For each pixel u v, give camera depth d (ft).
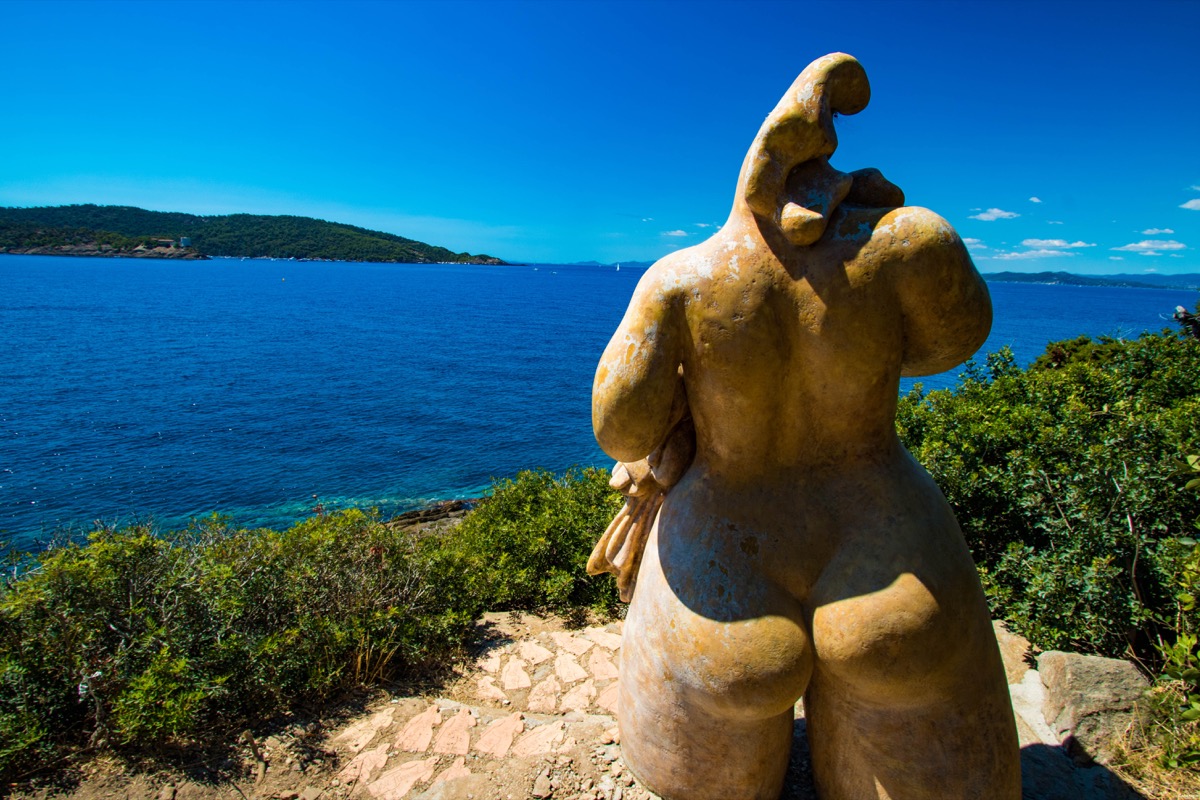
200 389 92.48
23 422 69.72
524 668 12.55
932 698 6.42
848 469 6.85
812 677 7.39
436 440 69.62
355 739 10.18
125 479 53.31
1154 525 12.45
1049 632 11.79
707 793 7.49
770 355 6.42
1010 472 15.01
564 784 8.34
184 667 10.07
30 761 9.55
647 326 6.61
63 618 10.64
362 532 15.17
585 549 16.08
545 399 93.66
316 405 85.05
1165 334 28.12
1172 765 9.20
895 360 6.55
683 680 6.84
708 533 6.93
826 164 6.57
